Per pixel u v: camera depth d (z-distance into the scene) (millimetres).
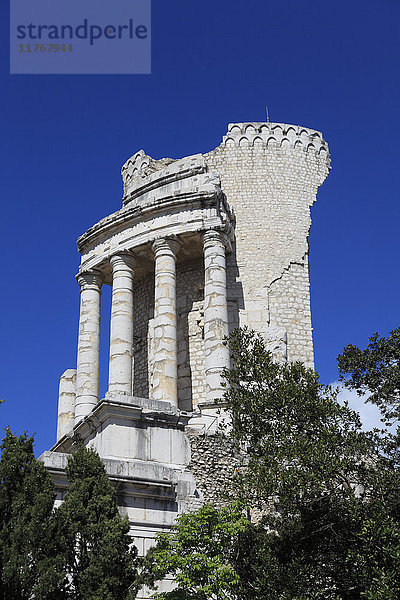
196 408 35094
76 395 35406
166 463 24703
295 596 18656
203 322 36531
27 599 16422
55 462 21406
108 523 18016
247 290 37250
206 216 34562
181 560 18438
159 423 25297
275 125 41281
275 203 39438
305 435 21266
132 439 24562
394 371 22172
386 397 21875
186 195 34812
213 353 31859
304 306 37438
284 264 38031
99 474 19312
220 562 19109
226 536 20016
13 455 18344
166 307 33469
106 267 37375
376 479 20312
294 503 20750
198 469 25062
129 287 35469
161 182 36656
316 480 19828
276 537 20703
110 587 17016
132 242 35688
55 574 16375
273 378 22750
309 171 40875
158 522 22328
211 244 34188
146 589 20547
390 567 17984
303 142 41312
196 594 18484
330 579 20578
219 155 40469
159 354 32594
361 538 18656
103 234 37094
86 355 35969
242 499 20750
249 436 24031
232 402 22625
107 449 24188
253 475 21219
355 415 21641
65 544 17359
